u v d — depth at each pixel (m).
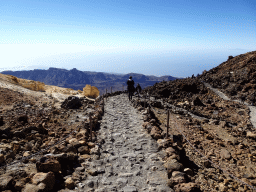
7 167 5.43
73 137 8.73
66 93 33.00
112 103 20.42
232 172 7.82
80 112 15.96
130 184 5.48
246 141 12.29
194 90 30.09
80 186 5.13
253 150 10.63
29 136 7.89
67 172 5.70
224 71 36.41
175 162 6.20
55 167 5.28
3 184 4.25
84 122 11.14
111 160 7.00
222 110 21.91
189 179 5.53
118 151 7.92
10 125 9.95
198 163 8.39
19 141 7.41
